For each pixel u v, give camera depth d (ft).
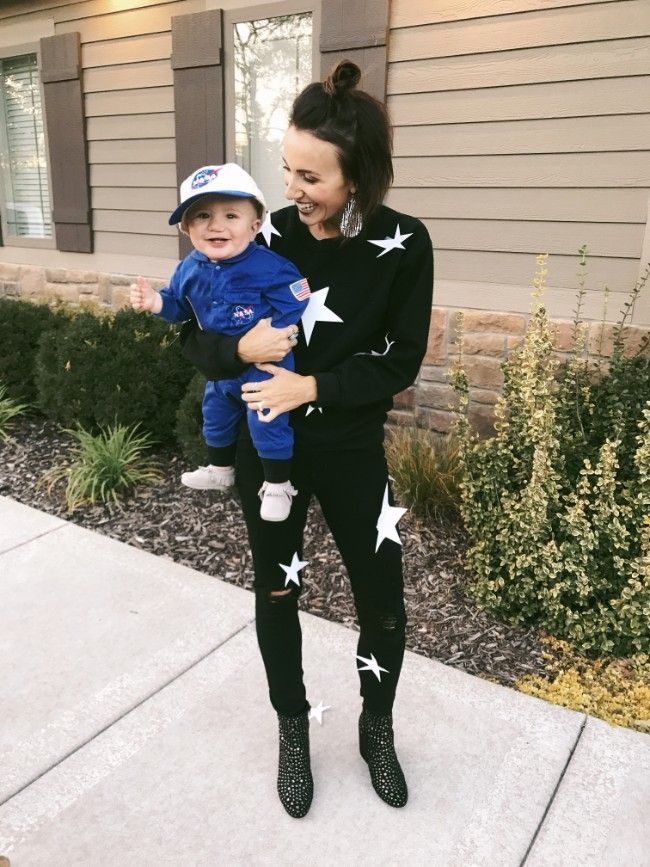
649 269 10.85
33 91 20.04
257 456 5.53
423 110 13.05
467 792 6.44
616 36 11.10
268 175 15.98
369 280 5.15
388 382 5.24
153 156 17.44
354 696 7.68
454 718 7.37
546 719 7.38
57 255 20.24
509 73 12.10
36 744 6.95
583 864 5.75
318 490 5.59
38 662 8.20
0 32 19.57
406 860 5.75
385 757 6.26
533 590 9.19
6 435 15.66
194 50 15.85
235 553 10.95
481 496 10.02
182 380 14.64
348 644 8.60
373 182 4.77
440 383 13.78
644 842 5.97
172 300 5.43
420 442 12.72
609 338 11.93
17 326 16.99
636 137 11.28
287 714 6.15
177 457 14.43
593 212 11.88
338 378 5.10
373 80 13.33
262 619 5.96
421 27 12.75
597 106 11.49
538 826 6.10
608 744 7.05
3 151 21.52
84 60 18.03
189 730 7.17
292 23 14.65
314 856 5.78
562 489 9.53
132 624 8.96
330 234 5.22
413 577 10.30
